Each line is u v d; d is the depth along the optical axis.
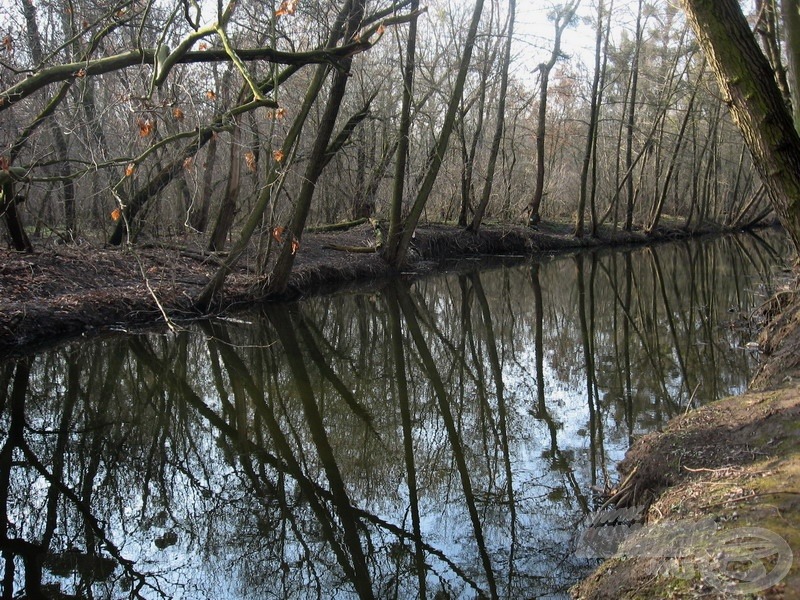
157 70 5.36
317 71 11.08
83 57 7.07
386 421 7.83
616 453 6.06
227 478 6.33
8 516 5.52
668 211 38.62
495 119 27.89
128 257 13.02
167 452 6.94
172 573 4.73
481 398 8.59
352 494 5.99
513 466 6.19
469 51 15.66
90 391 8.62
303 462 6.70
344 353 10.91
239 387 9.00
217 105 12.12
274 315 13.02
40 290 10.84
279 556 4.98
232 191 14.59
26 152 11.73
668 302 14.51
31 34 11.20
